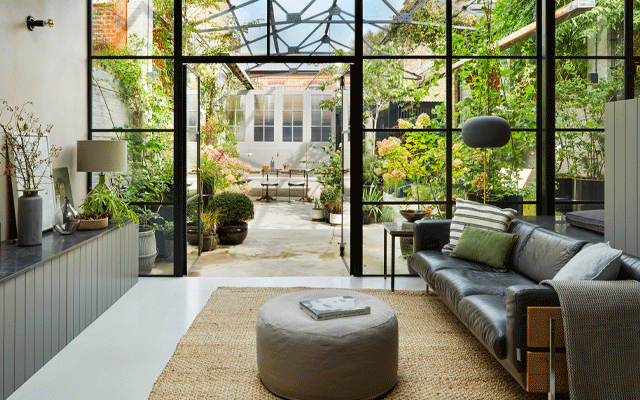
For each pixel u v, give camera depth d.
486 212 4.32
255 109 13.86
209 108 8.03
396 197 5.56
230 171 8.98
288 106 13.88
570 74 5.48
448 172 5.57
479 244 4.06
